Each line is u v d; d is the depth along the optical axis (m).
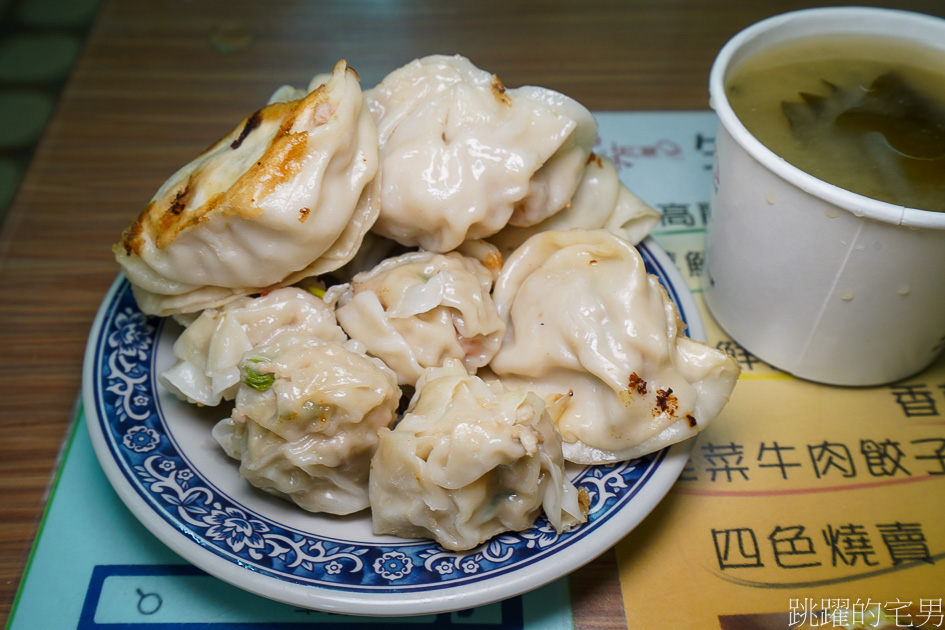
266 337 0.26
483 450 0.23
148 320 0.29
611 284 0.26
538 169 0.28
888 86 0.30
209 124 0.42
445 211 0.27
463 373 0.26
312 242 0.25
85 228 0.37
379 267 0.28
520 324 0.27
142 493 0.24
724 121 0.27
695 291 0.34
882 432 0.30
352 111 0.25
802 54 0.32
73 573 0.26
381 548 0.24
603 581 0.26
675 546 0.27
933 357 0.31
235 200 0.24
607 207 0.31
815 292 0.28
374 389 0.24
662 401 0.25
